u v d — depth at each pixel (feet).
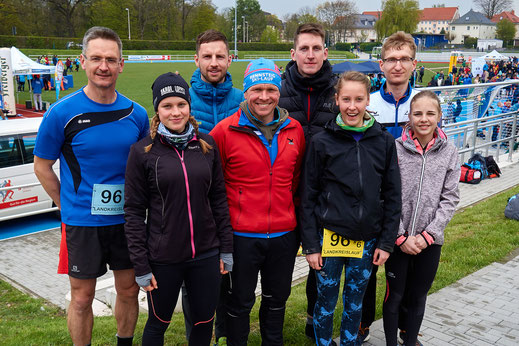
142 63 184.14
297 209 10.39
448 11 465.88
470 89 31.37
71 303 9.86
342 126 9.05
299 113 10.49
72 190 9.34
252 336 11.84
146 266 8.50
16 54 70.49
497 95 35.81
